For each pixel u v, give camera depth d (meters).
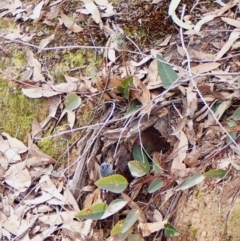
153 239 0.96
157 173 0.97
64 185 1.05
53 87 1.11
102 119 1.05
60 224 1.01
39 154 1.08
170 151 1.00
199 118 0.98
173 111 1.01
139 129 0.99
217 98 0.98
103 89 1.05
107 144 1.02
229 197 0.89
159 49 1.10
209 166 0.93
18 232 1.02
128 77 0.99
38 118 1.11
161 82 1.00
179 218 0.94
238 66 1.01
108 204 1.01
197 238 0.91
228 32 1.07
